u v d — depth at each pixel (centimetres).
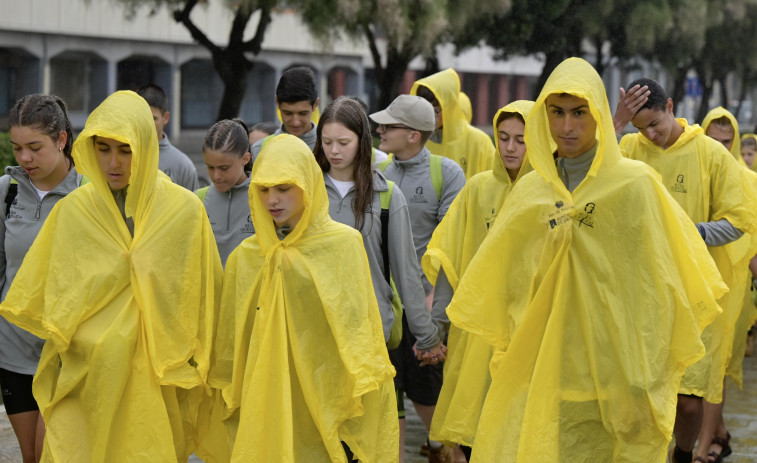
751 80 5675
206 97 6288
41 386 675
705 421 934
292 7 2948
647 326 602
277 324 640
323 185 655
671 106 898
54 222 675
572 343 623
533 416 624
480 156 1158
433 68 3891
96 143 649
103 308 656
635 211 607
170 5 3080
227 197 827
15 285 669
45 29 5134
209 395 679
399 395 838
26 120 697
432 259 811
